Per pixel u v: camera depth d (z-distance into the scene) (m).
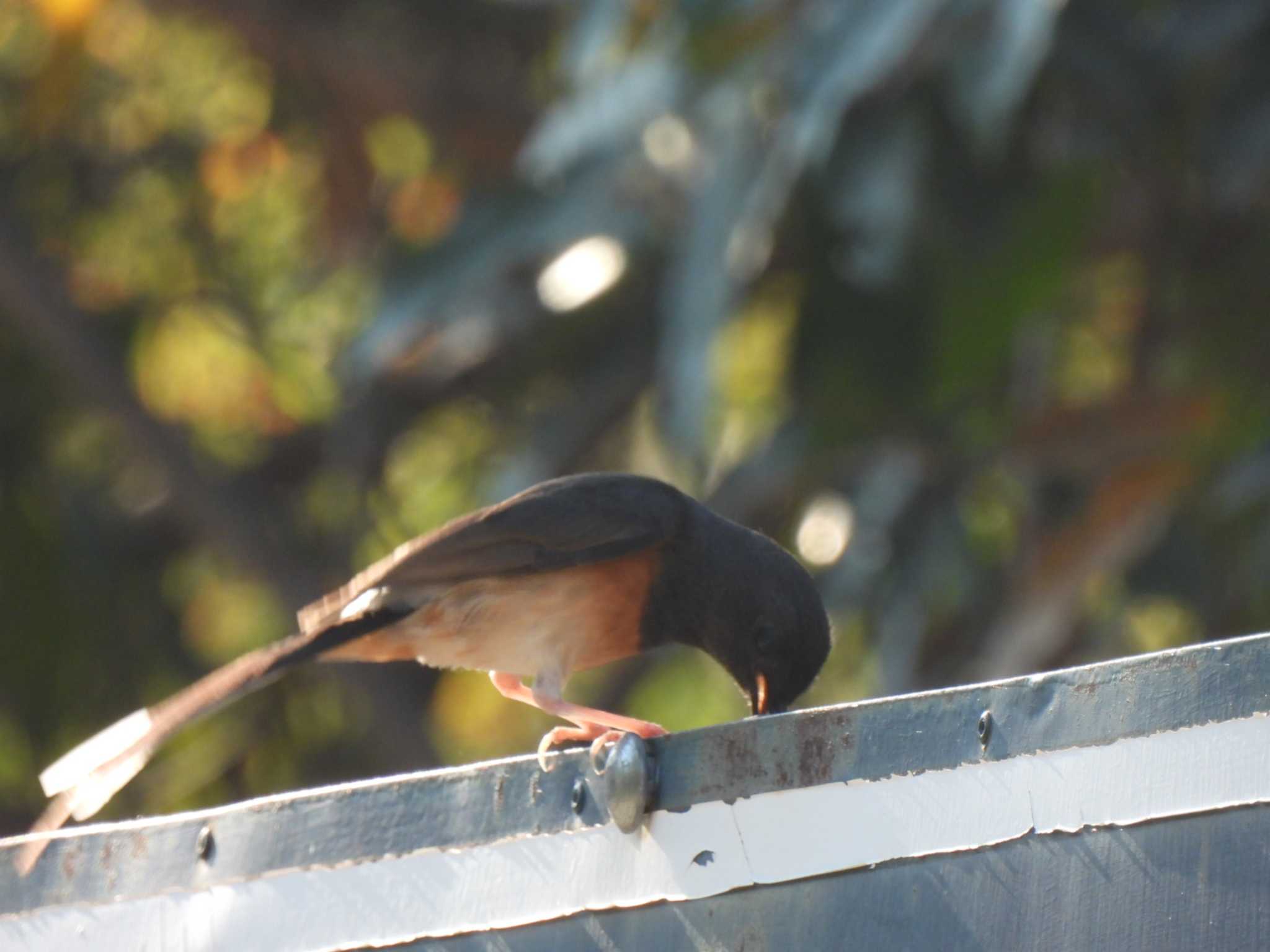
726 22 11.70
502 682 8.20
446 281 13.90
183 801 18.08
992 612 15.23
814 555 14.62
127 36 17.83
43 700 17.30
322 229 17.69
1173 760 4.31
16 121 17.16
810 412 13.45
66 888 6.10
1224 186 13.86
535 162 13.68
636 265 14.27
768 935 4.84
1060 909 4.37
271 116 17.45
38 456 17.66
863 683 15.28
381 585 7.55
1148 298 14.91
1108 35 13.48
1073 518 14.07
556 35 16.39
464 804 5.54
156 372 18.48
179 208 17.72
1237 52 13.46
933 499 14.38
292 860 5.73
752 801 5.00
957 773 4.66
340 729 18.44
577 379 15.83
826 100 11.41
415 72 16.88
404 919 5.49
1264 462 13.44
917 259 12.82
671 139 13.76
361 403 17.39
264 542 17.25
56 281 16.69
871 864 4.73
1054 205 12.71
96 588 17.67
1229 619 14.62
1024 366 14.54
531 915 5.30
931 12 11.34
